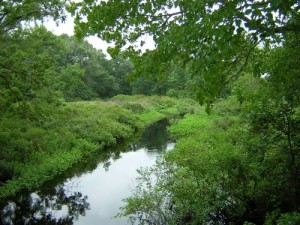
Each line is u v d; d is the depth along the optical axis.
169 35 4.38
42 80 14.55
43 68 14.30
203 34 3.97
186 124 26.70
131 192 12.70
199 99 5.48
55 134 19.44
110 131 24.44
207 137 14.59
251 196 7.25
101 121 25.66
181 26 4.50
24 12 13.23
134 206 8.70
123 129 26.84
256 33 4.35
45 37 14.79
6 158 14.67
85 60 61.88
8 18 13.01
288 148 6.54
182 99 50.69
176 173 9.07
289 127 6.10
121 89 75.75
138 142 23.83
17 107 15.29
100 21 5.06
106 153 20.47
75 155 17.89
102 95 66.81
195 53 4.41
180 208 8.21
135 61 5.56
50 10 13.44
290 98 5.91
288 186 6.64
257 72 5.79
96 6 4.99
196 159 8.39
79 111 27.50
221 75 5.39
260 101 6.57
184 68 5.31
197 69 4.56
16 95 14.51
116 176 15.23
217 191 7.62
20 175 13.76
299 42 5.39
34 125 20.22
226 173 7.40
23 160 15.17
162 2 4.87
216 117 26.16
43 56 14.26
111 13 4.95
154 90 66.38
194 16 4.04
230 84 6.07
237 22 3.85
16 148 16.03
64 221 10.59
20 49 13.98
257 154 6.66
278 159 6.70
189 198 8.10
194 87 5.56
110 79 67.00
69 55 60.59
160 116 40.31
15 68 13.65
